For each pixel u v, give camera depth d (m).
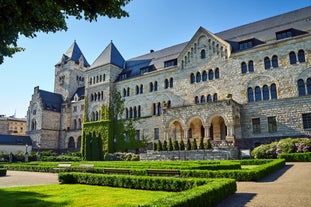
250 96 37.94
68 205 10.84
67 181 18.81
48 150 67.44
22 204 11.20
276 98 35.75
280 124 34.41
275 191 12.58
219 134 39.78
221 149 31.86
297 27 37.09
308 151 26.56
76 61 78.69
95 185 17.31
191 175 17.03
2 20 8.23
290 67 35.16
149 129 48.22
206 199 9.50
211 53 42.97
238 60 39.81
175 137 44.62
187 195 8.83
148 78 50.78
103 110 54.25
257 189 13.25
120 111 53.53
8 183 20.19
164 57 52.59
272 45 36.91
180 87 45.66
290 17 39.91
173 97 46.19
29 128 70.69
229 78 40.16
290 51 35.53
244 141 36.38
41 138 66.94
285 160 25.23
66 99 74.12
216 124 40.34
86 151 50.94
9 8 7.91
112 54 58.66
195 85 43.88
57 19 9.50
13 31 8.98
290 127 33.59
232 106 34.44
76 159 51.44
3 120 100.31
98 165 28.91
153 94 49.31
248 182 15.43
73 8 10.13
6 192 14.66
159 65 51.03
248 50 38.91
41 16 8.67
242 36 43.03
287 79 35.12
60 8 9.26
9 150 63.06
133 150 49.44
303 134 32.53
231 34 45.38
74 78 77.12
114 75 56.56
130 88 53.22
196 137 41.62
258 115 36.25
